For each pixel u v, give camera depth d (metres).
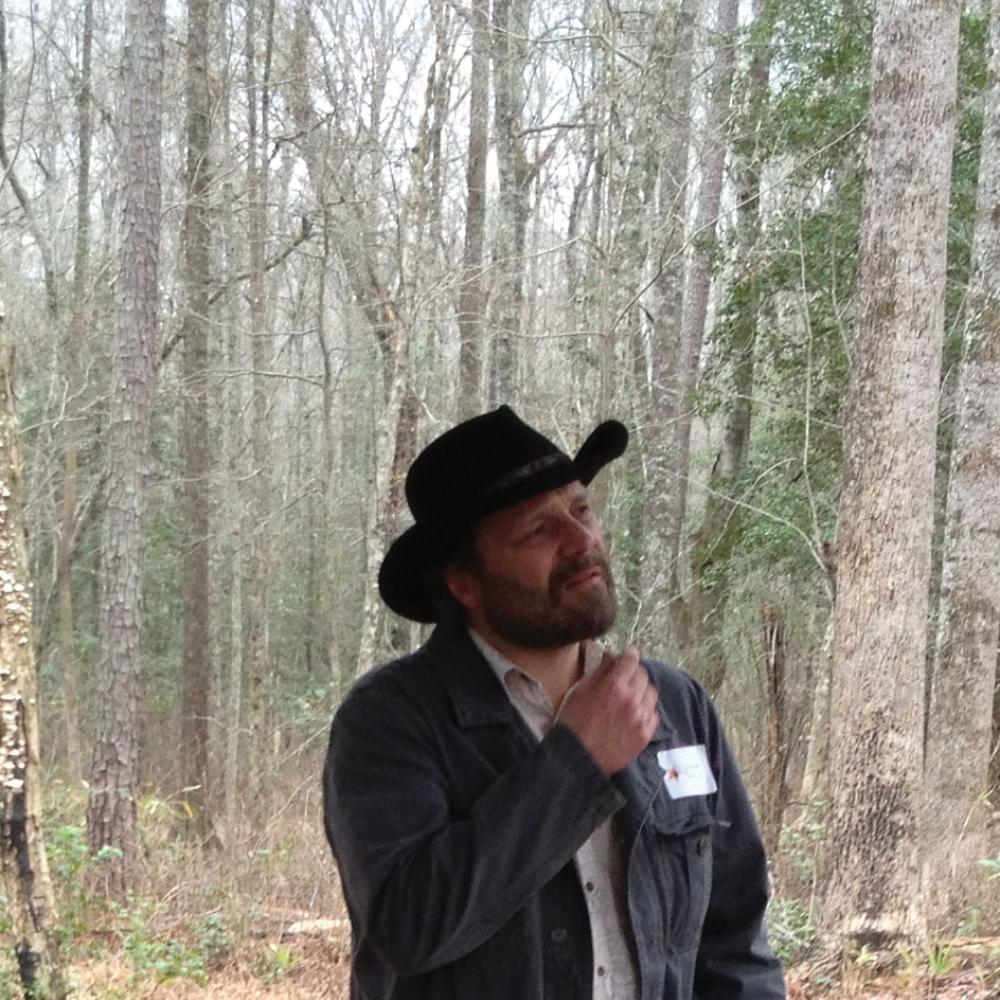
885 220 7.23
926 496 7.14
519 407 14.00
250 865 8.27
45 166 20.53
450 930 1.71
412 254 10.62
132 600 10.25
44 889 5.12
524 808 1.74
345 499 24.53
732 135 14.07
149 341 10.68
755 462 15.35
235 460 17.98
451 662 1.98
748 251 14.59
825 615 14.66
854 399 7.32
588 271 12.77
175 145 20.05
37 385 20.12
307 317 21.95
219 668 21.16
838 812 7.12
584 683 1.85
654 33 11.49
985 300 9.86
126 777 9.73
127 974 6.80
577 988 1.85
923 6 7.18
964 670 9.56
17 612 5.09
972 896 7.72
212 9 17.20
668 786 2.02
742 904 2.18
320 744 12.58
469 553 1.95
